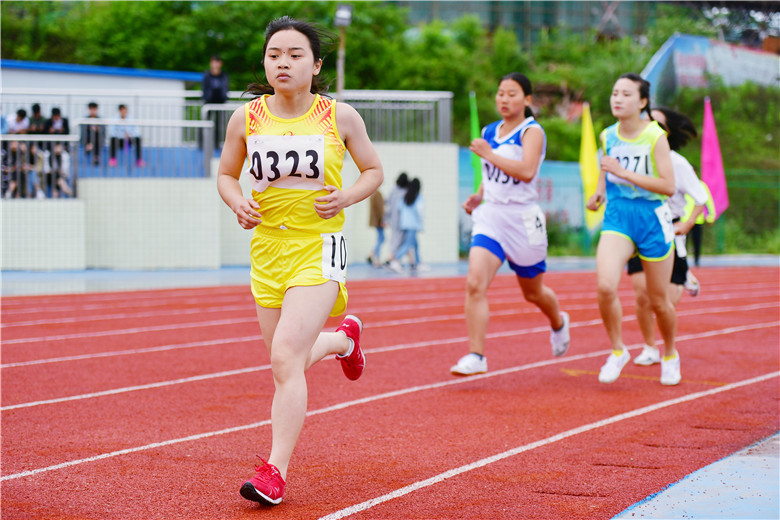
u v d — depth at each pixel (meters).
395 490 6.21
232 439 7.74
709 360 12.27
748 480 6.30
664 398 9.62
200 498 6.02
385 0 66.44
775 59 53.22
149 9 50.19
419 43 56.78
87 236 28.97
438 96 32.88
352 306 19.09
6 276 26.12
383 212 30.34
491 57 60.41
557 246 38.53
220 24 48.88
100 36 50.19
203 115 30.59
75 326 15.66
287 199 6.09
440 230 32.94
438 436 7.84
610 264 10.03
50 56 52.22
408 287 23.42
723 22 64.69
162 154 30.48
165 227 29.30
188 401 9.41
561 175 38.94
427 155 32.62
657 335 14.83
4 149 28.56
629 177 9.69
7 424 8.30
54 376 10.88
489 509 5.77
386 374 11.07
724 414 8.76
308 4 50.22
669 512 5.60
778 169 50.31
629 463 6.92
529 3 72.00
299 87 5.99
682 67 50.78
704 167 33.47
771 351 13.08
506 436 7.84
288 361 5.91
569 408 9.08
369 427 8.20
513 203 10.07
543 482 6.39
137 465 6.88
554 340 11.23
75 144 28.53
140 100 33.31
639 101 9.97
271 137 6.04
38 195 28.66
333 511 5.73
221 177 6.41
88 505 5.86
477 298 10.02
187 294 21.28
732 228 44.66
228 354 12.67
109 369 11.39
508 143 10.12
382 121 32.66
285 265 6.17
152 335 14.60
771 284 25.72
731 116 51.41
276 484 5.76
